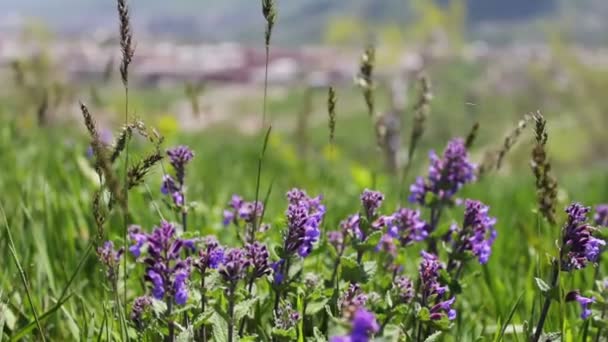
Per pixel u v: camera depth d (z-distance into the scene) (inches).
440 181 171.8
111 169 105.3
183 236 123.4
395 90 489.7
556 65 2573.8
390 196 295.3
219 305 116.9
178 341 114.0
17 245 179.0
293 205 130.1
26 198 207.5
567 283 163.0
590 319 138.6
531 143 135.0
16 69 301.7
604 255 186.9
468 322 159.6
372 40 180.5
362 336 76.2
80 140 355.3
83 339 131.6
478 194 330.0
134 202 217.6
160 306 116.0
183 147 151.2
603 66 2384.4
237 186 358.6
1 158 298.7
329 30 3634.4
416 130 190.2
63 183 246.4
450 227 156.7
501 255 205.9
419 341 129.1
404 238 157.9
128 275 148.3
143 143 319.9
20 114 374.6
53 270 172.9
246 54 6614.2
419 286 136.7
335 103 150.1
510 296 171.3
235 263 116.2
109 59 263.3
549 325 141.9
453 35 2920.8
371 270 138.5
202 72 5910.4
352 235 142.8
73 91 278.1
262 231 151.9
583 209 121.7
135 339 128.8
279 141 580.7
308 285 133.3
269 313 146.9
